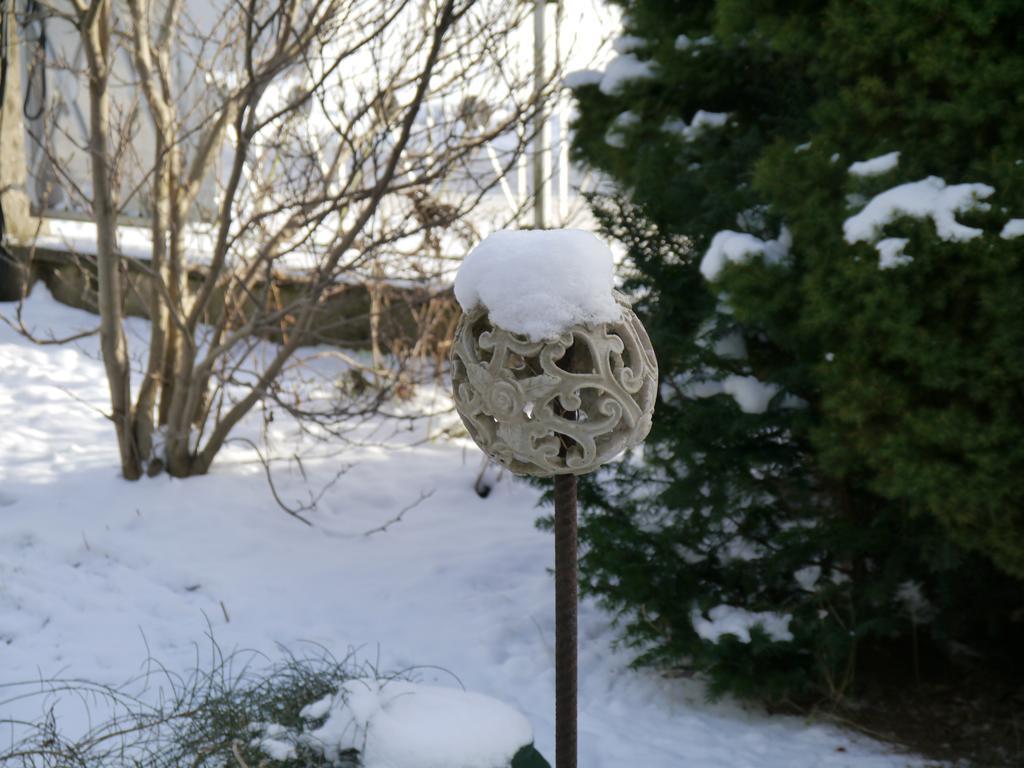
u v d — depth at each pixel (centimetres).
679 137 452
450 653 463
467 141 617
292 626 477
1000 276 317
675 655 419
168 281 604
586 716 416
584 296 234
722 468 422
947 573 398
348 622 486
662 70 460
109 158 589
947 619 424
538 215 813
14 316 861
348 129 544
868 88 356
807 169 368
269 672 432
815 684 413
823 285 350
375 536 575
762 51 429
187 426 593
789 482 424
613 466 484
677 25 459
